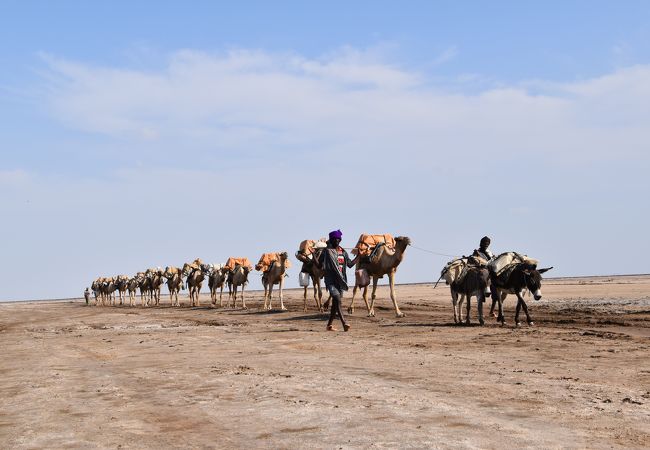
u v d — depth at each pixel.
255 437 7.52
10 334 27.95
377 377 11.54
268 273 38.59
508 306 34.62
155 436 7.79
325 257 21.44
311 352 15.90
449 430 7.47
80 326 31.47
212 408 9.23
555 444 6.83
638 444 6.84
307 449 6.89
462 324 22.27
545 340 17.00
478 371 12.06
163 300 87.56
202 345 18.72
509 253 21.75
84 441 7.68
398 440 7.08
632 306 32.50
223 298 75.31
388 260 27.69
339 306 21.42
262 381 11.39
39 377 13.22
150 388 11.21
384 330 21.14
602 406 8.74
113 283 79.44
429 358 14.07
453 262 22.39
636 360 13.22
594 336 17.91
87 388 11.51
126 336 23.19
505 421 7.91
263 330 23.16
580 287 62.91
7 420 9.06
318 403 9.24
